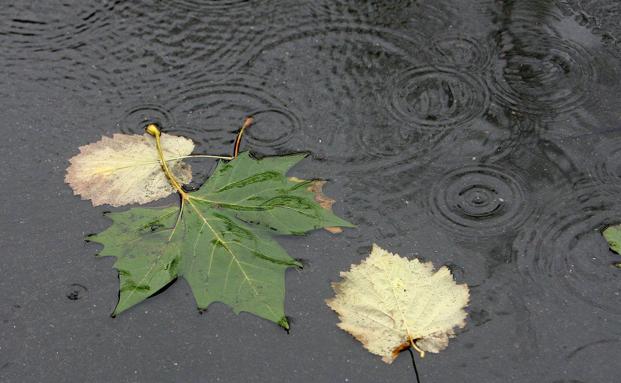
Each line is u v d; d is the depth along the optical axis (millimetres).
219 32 1342
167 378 1127
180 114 1277
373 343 1137
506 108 1273
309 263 1177
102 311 1158
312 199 1205
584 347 1134
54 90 1299
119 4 1370
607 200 1209
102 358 1138
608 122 1261
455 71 1303
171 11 1362
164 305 1157
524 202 1210
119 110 1281
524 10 1352
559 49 1315
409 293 1157
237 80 1302
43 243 1194
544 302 1155
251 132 1261
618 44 1318
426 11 1354
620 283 1164
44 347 1144
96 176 1229
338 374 1126
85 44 1336
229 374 1127
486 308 1153
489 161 1237
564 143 1247
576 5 1354
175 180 1224
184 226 1188
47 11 1365
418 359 1131
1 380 1130
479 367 1126
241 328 1146
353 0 1367
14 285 1174
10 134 1265
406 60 1313
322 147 1249
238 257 1167
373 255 1174
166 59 1322
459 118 1268
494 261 1177
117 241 1181
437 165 1235
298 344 1139
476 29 1336
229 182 1216
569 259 1177
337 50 1323
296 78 1302
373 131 1260
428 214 1204
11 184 1230
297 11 1358
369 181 1225
